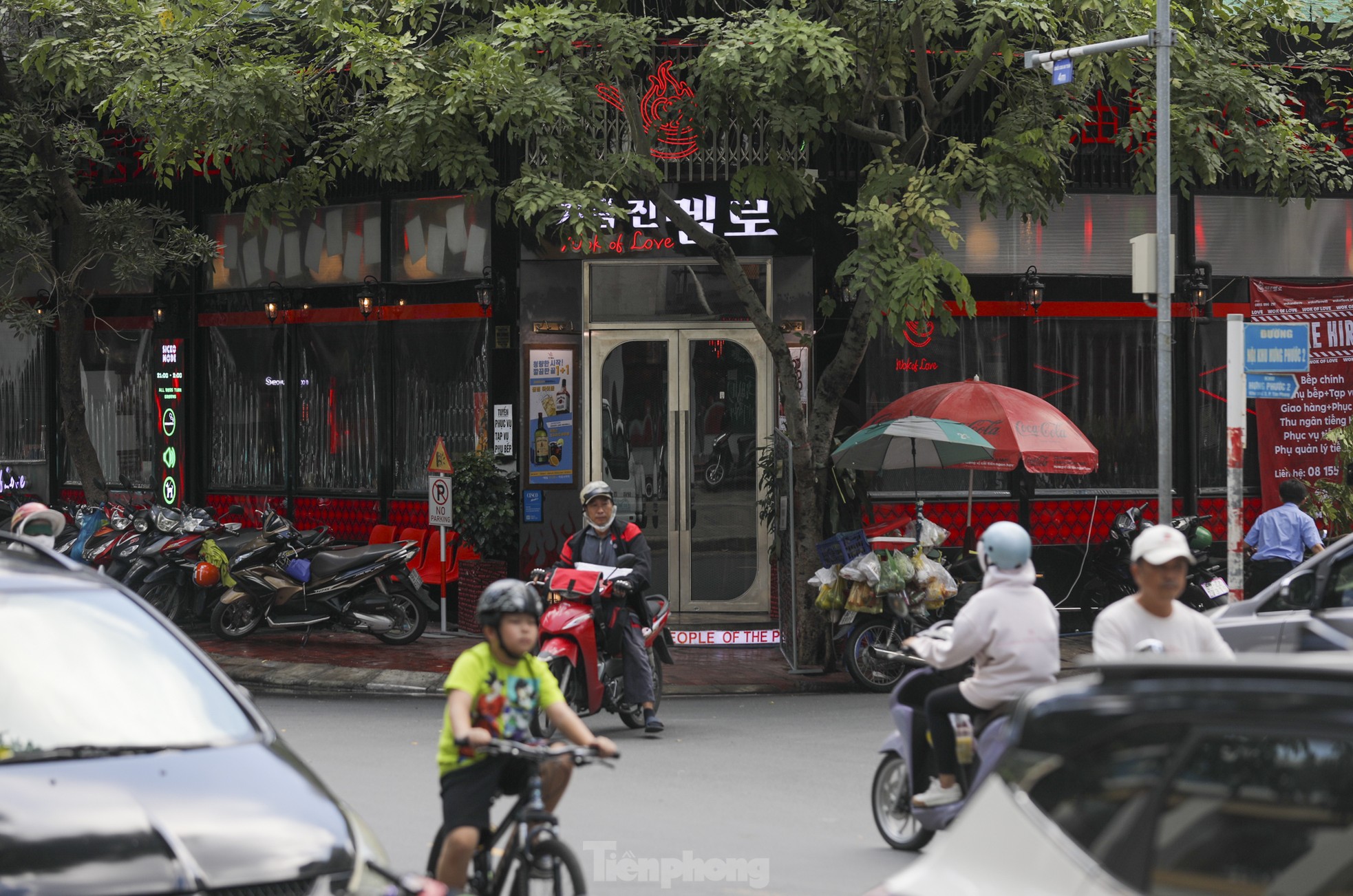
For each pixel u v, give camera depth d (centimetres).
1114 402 3183
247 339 3519
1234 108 2578
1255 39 2798
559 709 1024
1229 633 1677
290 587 2814
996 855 573
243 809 798
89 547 3031
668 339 3058
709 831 1453
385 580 2853
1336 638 1595
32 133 2916
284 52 2738
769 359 3055
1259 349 2009
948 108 2562
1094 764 568
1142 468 3194
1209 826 538
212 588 3031
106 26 2723
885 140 2611
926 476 3116
